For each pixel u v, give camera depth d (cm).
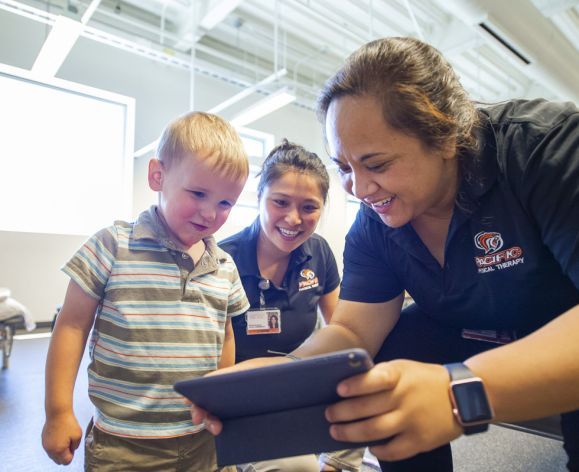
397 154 58
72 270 77
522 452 135
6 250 364
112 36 263
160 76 455
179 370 78
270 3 389
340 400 41
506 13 234
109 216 418
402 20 399
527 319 78
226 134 91
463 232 73
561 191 58
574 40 392
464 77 510
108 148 422
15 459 127
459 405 40
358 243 94
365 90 56
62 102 398
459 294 79
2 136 367
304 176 107
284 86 318
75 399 182
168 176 86
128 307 77
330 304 132
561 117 64
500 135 69
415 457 76
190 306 83
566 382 41
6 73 364
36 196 383
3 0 217
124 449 73
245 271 112
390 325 95
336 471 52
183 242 88
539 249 66
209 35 438
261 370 38
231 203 89
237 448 45
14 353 270
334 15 396
